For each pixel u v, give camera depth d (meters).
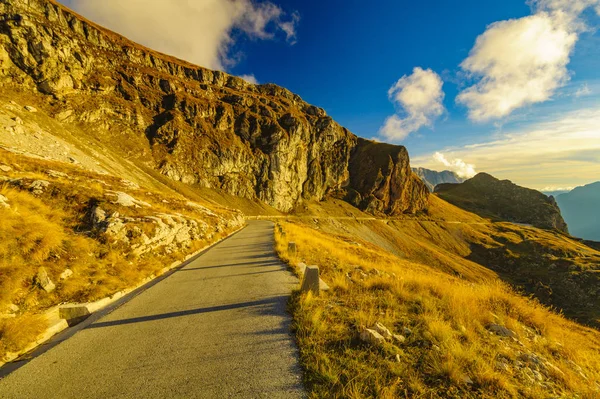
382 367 3.72
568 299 76.38
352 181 171.12
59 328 5.50
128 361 4.20
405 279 8.48
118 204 12.18
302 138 145.25
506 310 7.14
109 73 93.62
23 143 31.02
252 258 13.38
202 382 3.61
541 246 116.00
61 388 3.55
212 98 128.88
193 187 91.94
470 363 3.92
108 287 7.64
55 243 7.79
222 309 6.41
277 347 4.52
